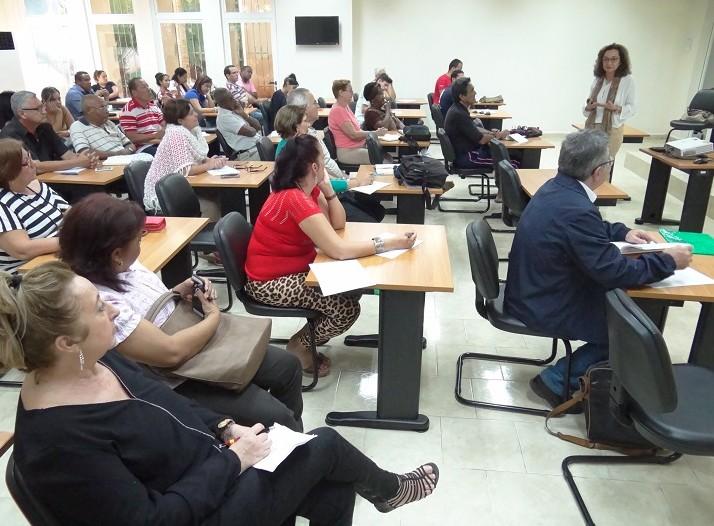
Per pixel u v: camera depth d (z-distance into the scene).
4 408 2.24
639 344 1.31
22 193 2.17
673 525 1.69
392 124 5.89
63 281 0.94
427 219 4.82
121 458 0.99
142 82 5.14
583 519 1.72
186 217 2.77
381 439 2.08
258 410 1.54
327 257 2.14
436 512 1.75
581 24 8.70
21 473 0.90
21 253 2.07
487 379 2.46
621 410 1.60
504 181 3.42
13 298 0.89
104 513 0.93
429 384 2.43
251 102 8.30
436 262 2.05
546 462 1.96
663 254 1.86
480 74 9.17
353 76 9.35
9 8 8.07
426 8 8.91
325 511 1.37
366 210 3.37
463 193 5.75
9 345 0.89
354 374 2.50
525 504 1.78
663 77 8.78
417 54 9.17
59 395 0.97
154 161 3.49
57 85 9.01
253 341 1.57
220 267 3.65
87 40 9.15
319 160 2.16
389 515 1.73
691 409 1.56
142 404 1.07
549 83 9.08
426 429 2.12
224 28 9.13
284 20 8.91
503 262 3.87
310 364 2.44
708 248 2.20
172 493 1.03
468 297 3.31
